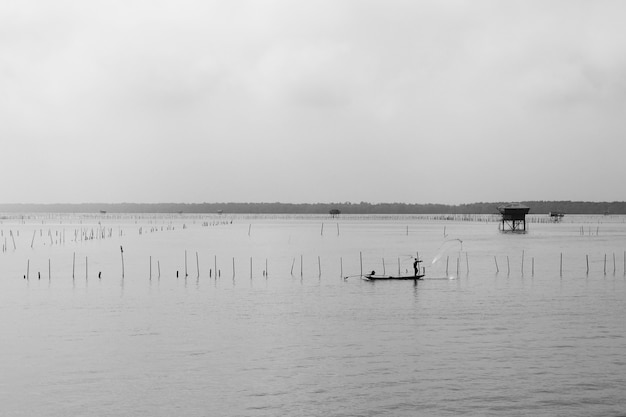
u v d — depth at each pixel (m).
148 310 61.47
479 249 139.12
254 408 35.25
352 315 59.22
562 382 39.12
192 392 37.53
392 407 35.41
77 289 75.44
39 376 39.97
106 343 47.97
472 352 45.59
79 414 34.25
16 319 56.88
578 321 56.00
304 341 49.00
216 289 75.81
